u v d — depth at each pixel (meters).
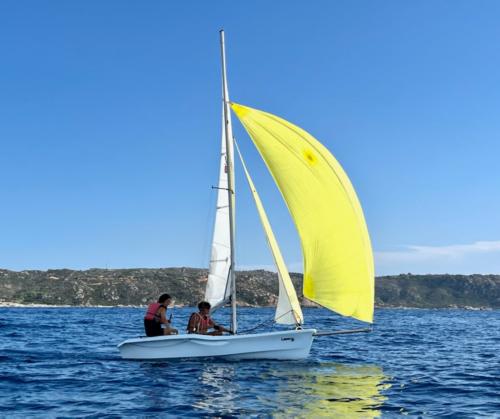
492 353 22.95
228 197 16.06
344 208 15.10
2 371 14.82
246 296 174.25
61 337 28.03
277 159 15.73
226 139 16.20
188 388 12.08
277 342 15.52
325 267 15.20
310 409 10.27
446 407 10.95
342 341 28.16
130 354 16.17
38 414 9.78
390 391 12.51
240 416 9.67
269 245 15.95
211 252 15.92
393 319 78.56
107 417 9.55
